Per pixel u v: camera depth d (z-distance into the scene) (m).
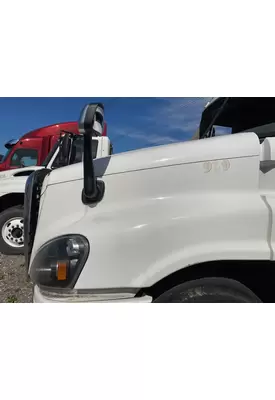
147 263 1.41
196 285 1.46
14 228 4.84
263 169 1.52
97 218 1.52
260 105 2.34
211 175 1.54
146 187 1.56
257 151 1.53
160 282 1.51
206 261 1.39
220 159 1.55
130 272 1.42
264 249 1.39
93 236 1.45
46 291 1.53
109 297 1.46
